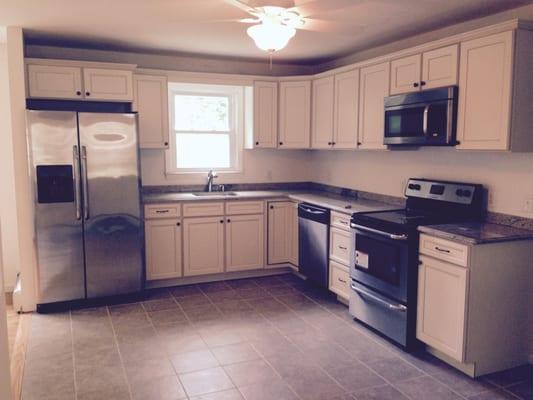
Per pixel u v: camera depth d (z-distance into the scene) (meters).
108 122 4.01
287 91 5.05
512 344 2.94
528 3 2.98
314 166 5.61
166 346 3.27
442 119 3.15
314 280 4.48
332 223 4.15
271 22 2.64
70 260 4.01
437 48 3.24
